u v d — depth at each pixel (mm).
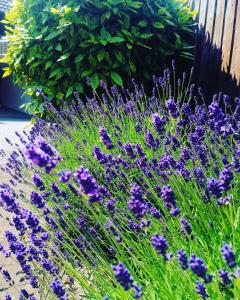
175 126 3332
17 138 9648
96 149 2318
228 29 4699
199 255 1979
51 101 5398
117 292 1827
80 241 2445
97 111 4496
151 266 2045
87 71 4992
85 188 1540
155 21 5121
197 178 2471
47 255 2176
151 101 4480
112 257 2789
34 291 2518
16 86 18422
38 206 1942
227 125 2680
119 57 4918
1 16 18422
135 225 2191
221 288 1737
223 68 4809
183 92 5445
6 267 2877
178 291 1784
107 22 4988
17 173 3801
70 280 2295
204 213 2334
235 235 1951
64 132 4320
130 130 3891
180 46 5277
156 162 2795
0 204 2760
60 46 4945
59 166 3637
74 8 4820
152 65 5312
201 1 5312
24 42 5328
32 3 5203
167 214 2393
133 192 1790
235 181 2416
